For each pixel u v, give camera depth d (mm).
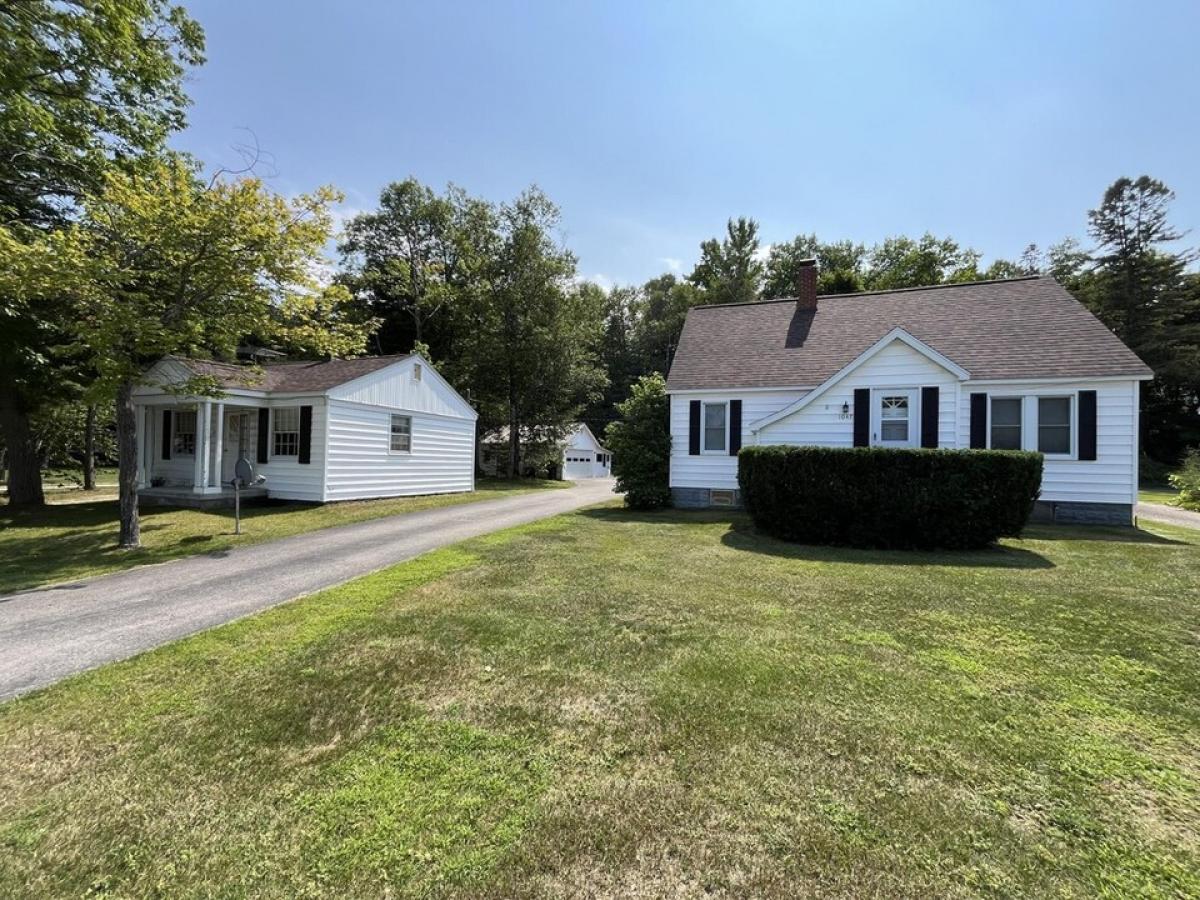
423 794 2408
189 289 9562
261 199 9125
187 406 14539
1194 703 3248
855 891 1882
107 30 9922
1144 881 1933
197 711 3156
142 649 4219
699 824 2209
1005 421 11344
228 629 4535
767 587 5793
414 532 9914
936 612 4910
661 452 13680
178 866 2010
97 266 8070
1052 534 9539
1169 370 29219
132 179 9289
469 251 29328
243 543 9031
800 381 13078
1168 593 5551
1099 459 10797
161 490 13758
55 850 2092
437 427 17484
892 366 11766
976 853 2059
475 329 29094
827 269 39156
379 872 1969
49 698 3342
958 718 3049
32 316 10766
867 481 8305
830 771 2559
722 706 3174
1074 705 3209
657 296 51781
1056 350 11367
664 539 8852
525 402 27922
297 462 13883
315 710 3158
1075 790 2439
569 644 4145
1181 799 2383
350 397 14172
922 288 14789
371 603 5223
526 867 1990
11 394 12539
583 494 19250
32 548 8781
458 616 4801
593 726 2969
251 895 1875
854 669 3686
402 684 3482
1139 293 31547
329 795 2406
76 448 32125
